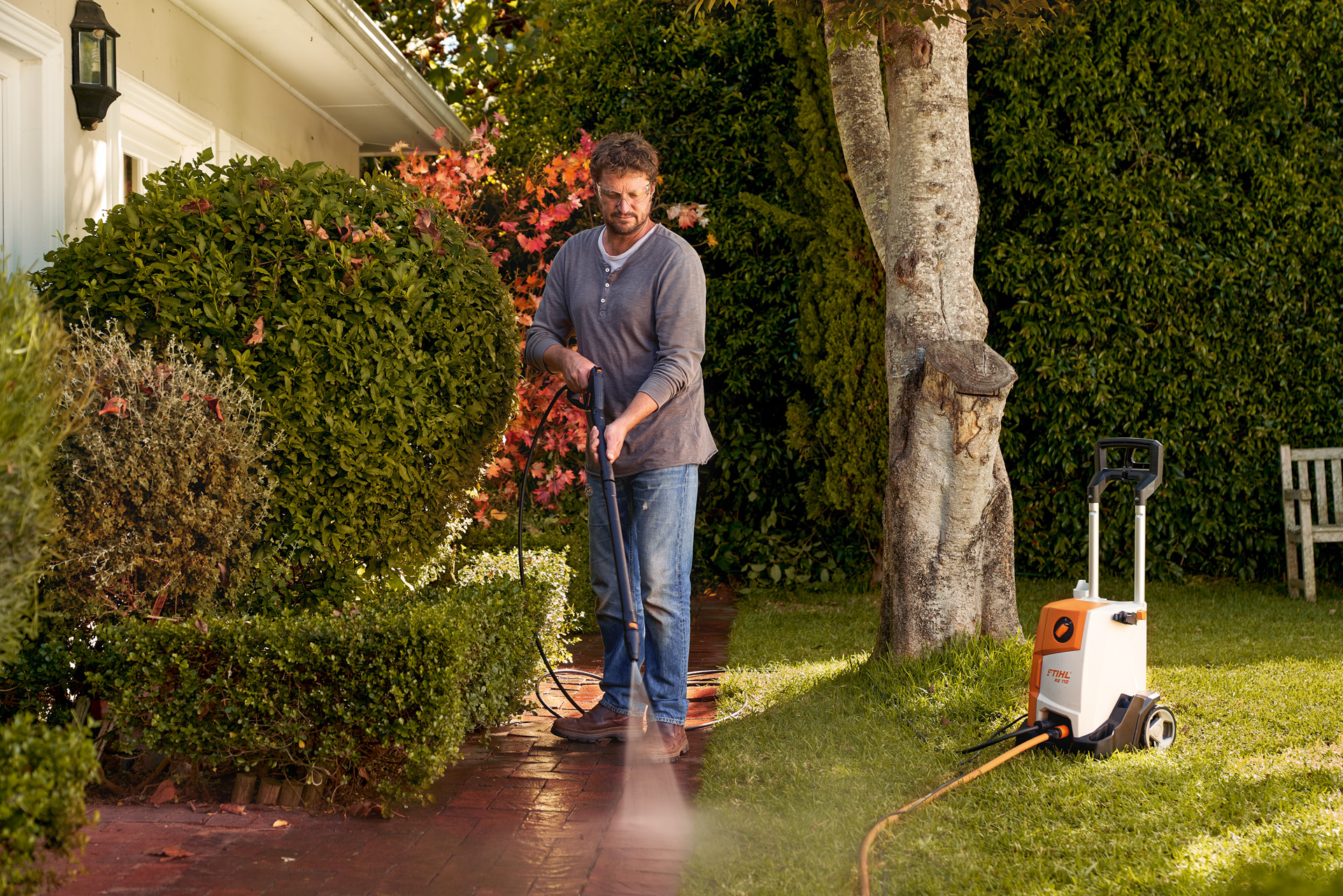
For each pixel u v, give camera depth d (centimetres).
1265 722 362
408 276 362
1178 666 457
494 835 286
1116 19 680
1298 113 695
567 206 661
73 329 320
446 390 378
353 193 380
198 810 302
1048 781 309
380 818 300
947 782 315
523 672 375
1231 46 684
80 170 440
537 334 384
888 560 450
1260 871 207
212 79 593
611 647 387
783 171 711
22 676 299
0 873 195
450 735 296
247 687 295
